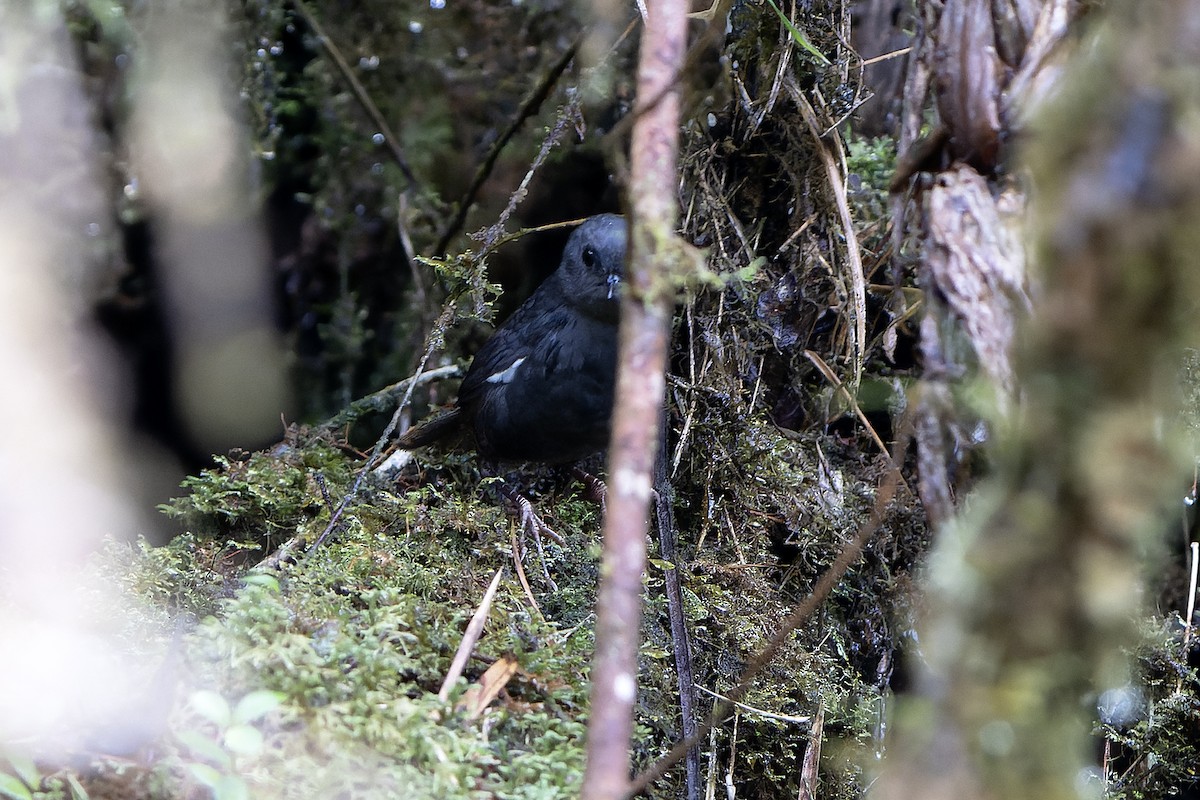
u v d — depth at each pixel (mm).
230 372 9297
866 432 6613
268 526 6410
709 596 5781
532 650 4719
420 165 8820
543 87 7094
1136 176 1927
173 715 3971
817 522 6238
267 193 8883
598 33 6703
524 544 6004
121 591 5152
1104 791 5844
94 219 8227
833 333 6523
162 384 9141
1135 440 2037
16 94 7422
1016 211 3070
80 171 8000
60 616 4703
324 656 4270
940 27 3389
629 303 2627
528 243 8797
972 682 2275
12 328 8031
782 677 5629
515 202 6156
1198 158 1892
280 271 9398
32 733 3811
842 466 6660
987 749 2273
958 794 2295
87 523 8023
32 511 7781
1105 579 2094
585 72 6492
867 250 6367
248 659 4152
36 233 8039
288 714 3924
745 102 6219
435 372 8000
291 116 9055
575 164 8453
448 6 8492
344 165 8953
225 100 8250
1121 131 1945
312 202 9070
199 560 5809
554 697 4465
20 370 8070
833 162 5961
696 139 6359
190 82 8031
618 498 2473
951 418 3014
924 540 5969
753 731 5594
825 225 6336
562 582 5852
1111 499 2053
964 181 3145
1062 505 2119
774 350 6613
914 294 5793
